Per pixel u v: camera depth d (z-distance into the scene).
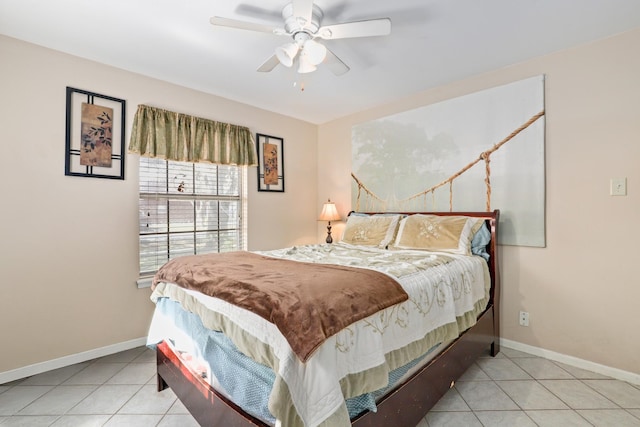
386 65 2.53
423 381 1.51
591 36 2.11
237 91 3.08
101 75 2.47
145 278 2.70
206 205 3.18
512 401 1.84
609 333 2.12
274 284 1.31
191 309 1.59
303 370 1.01
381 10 1.83
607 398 1.87
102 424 1.65
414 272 1.70
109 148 2.51
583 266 2.22
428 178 3.04
